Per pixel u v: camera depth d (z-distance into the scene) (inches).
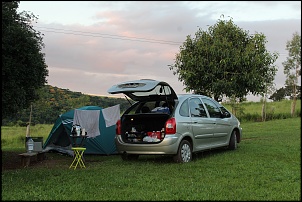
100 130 408.8
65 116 413.7
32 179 253.0
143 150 309.4
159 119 328.8
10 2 301.6
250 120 978.7
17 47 295.0
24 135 735.7
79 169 297.4
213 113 363.6
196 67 485.4
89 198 197.6
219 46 474.6
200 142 332.8
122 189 217.9
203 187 216.4
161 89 321.7
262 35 490.0
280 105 1100.5
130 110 341.7
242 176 247.3
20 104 318.3
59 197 200.5
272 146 404.2
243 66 476.4
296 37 733.3
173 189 212.4
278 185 220.8
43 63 340.8
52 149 433.4
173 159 310.3
